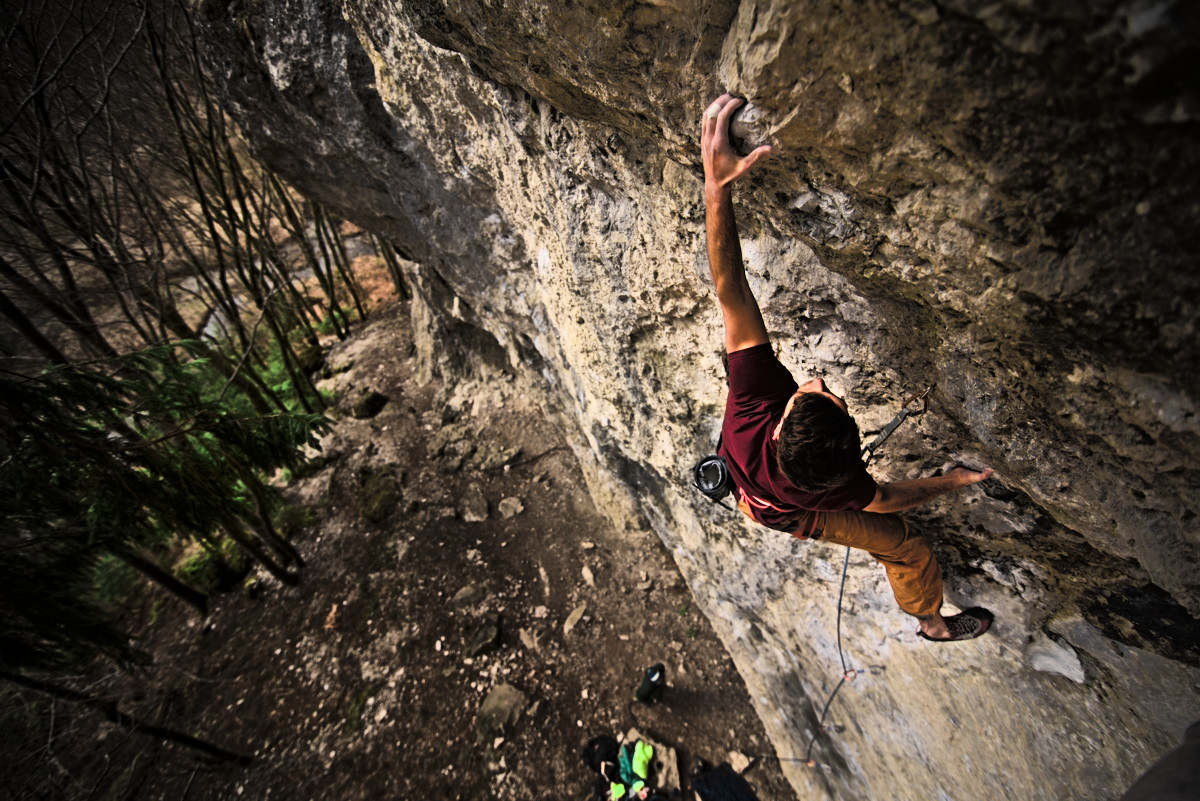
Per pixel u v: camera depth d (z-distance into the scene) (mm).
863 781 3443
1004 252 1026
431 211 4836
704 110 1426
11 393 2998
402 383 9836
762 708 4598
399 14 2605
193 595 6359
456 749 5008
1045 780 2117
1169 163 710
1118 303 918
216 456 4336
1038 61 716
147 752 5039
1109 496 1335
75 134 5031
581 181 2508
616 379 3537
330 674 5730
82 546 3562
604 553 6480
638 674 5363
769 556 3209
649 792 4520
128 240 7676
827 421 1198
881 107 977
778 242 1739
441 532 7031
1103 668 1820
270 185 10711
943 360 1491
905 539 1789
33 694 4121
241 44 3955
